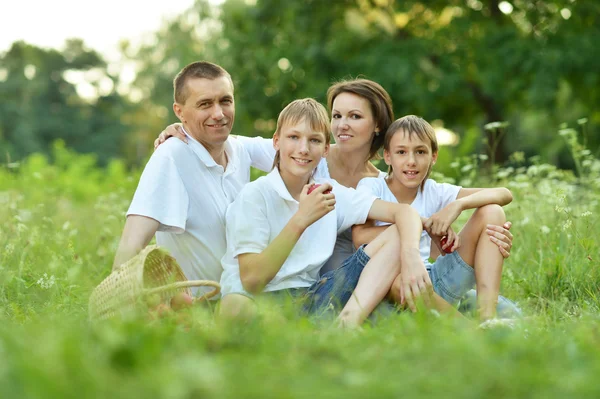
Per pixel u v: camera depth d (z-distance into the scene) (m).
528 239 5.66
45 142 61.22
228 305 3.73
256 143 4.84
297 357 2.27
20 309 4.07
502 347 2.45
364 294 3.77
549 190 6.05
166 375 1.87
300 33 19.27
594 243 5.21
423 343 2.46
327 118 4.17
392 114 4.73
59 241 5.63
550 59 16.61
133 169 7.76
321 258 4.08
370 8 19.41
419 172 4.45
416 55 17.62
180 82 4.26
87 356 1.95
